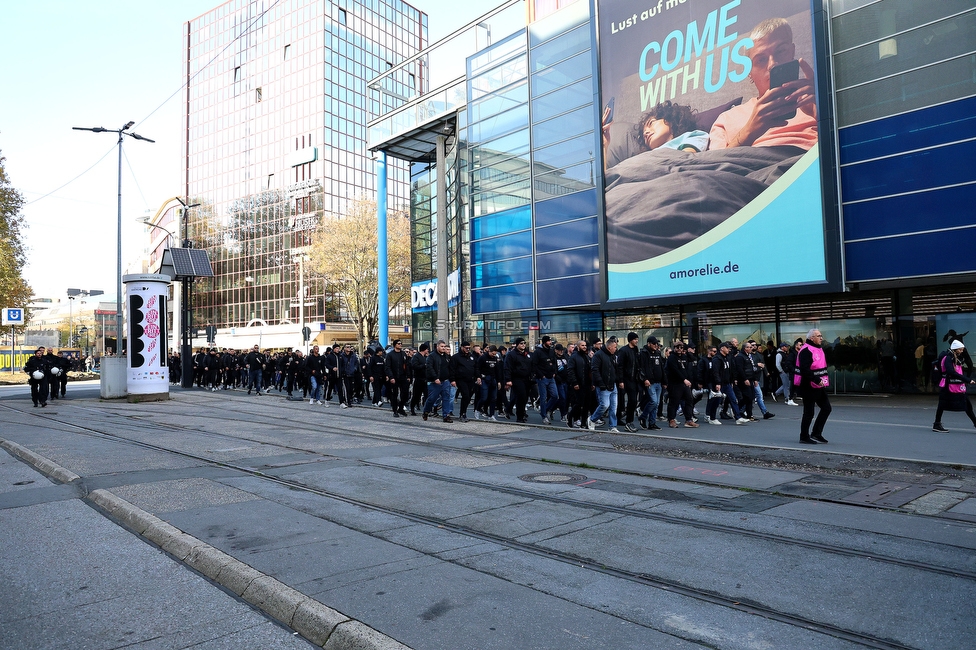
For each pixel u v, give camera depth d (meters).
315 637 3.78
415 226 40.88
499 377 15.33
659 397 13.97
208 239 83.94
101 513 6.64
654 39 21.52
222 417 16.22
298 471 8.67
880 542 5.43
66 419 15.88
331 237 51.78
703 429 13.01
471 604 4.14
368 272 51.31
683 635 3.70
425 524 6.10
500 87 27.31
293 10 80.88
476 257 28.44
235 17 87.00
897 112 16.47
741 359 14.11
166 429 13.50
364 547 5.35
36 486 7.92
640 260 21.69
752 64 19.03
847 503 6.80
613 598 4.26
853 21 17.25
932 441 10.59
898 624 3.83
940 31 15.84
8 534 5.90
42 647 3.67
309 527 5.92
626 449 10.54
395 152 37.09
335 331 68.50
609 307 23.53
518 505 6.82
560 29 24.58
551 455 9.98
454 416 16.09
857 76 17.17
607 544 5.44
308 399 23.05
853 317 20.41
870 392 20.00
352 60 81.81
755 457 9.55
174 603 4.32
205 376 31.17
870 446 10.21
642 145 21.73
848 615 3.97
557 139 24.62
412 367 16.45
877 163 16.78
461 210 30.95
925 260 15.95
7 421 15.49
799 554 5.14
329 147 77.25
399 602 4.16
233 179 84.94
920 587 4.41
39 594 4.47
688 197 20.44
